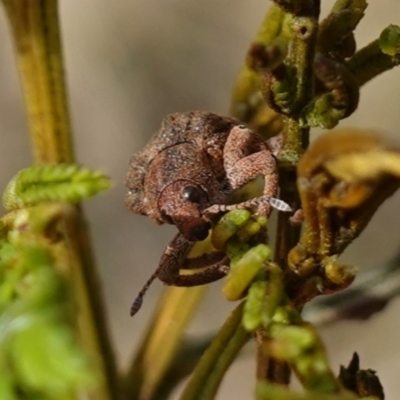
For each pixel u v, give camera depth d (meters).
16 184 0.08
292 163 0.09
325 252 0.08
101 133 0.19
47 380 0.06
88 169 0.08
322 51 0.09
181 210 0.09
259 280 0.08
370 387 0.08
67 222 0.09
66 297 0.07
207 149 0.09
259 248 0.08
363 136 0.08
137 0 0.18
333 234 0.08
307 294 0.08
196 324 0.17
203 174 0.09
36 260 0.08
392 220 0.17
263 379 0.09
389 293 0.10
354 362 0.09
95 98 0.19
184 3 0.18
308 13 0.09
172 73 0.19
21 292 0.08
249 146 0.09
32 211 0.08
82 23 0.19
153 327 0.09
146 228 0.18
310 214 0.08
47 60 0.09
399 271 0.10
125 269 0.18
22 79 0.09
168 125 0.09
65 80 0.09
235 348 0.08
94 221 0.18
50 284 0.07
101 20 0.19
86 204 0.18
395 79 0.18
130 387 0.09
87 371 0.06
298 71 0.09
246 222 0.08
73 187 0.08
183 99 0.19
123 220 0.18
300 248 0.08
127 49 0.19
